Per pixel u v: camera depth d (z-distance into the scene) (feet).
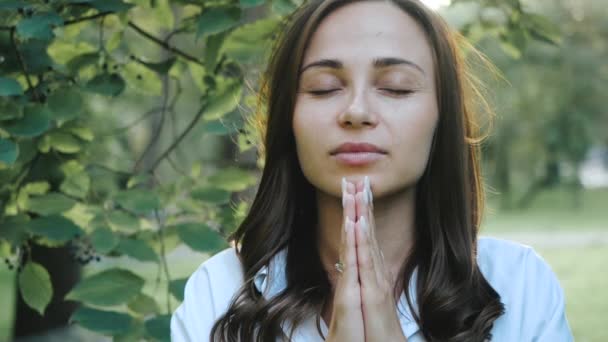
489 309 4.70
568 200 79.97
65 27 7.61
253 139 7.06
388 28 4.52
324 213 4.83
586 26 51.62
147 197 6.96
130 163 11.77
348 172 4.42
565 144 58.54
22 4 6.57
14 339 15.34
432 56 4.63
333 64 4.48
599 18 51.21
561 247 45.85
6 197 7.39
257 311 4.77
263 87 5.94
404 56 4.49
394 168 4.43
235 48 7.13
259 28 7.07
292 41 4.77
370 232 4.33
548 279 5.02
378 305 4.29
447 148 4.77
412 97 4.50
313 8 4.77
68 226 6.73
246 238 5.13
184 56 7.82
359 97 4.41
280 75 4.84
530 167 62.75
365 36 4.49
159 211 7.28
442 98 4.69
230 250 5.33
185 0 7.55
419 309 4.72
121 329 6.55
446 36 4.78
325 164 4.46
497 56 50.55
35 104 6.64
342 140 4.40
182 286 6.89
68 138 7.39
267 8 8.08
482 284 4.83
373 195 4.45
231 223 7.21
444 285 4.72
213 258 5.31
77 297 6.62
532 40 8.69
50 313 15.20
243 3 6.72
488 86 6.37
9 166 7.38
